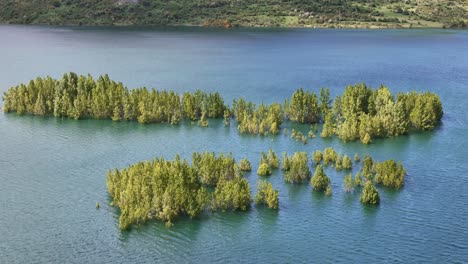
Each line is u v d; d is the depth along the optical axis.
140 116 146.25
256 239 86.31
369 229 89.94
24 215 92.31
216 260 80.12
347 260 80.81
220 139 134.38
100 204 96.69
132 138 134.50
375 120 136.50
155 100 147.88
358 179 105.38
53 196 99.88
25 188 103.38
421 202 99.94
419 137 137.88
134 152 124.38
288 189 104.62
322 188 104.25
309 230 89.38
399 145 131.50
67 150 125.12
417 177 111.50
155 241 84.94
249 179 108.62
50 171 112.12
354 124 134.62
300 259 80.81
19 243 83.62
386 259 81.25
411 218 93.81
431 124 144.38
